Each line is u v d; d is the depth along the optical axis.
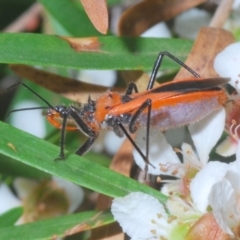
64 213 0.13
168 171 0.12
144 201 0.11
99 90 0.12
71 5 0.13
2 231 0.11
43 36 0.12
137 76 0.12
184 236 0.11
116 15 0.14
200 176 0.11
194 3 0.12
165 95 0.11
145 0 0.12
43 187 0.13
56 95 0.13
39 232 0.11
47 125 0.13
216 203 0.11
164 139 0.12
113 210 0.11
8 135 0.11
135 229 0.11
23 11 0.14
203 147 0.12
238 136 0.11
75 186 0.13
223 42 0.12
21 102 0.13
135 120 0.12
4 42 0.12
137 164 0.12
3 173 0.12
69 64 0.12
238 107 0.12
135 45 0.12
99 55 0.12
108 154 0.13
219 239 0.11
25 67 0.12
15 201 0.13
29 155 0.11
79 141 0.13
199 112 0.11
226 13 0.12
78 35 0.13
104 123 0.12
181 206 0.11
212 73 0.12
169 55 0.12
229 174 0.11
